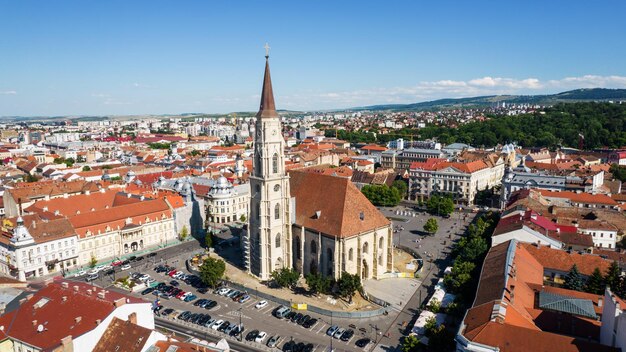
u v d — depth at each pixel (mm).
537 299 108938
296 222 157000
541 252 140000
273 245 155125
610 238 170375
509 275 110938
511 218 173625
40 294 101062
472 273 139500
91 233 181750
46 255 168625
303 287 150750
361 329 124250
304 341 118688
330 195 154375
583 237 155375
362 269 153000
